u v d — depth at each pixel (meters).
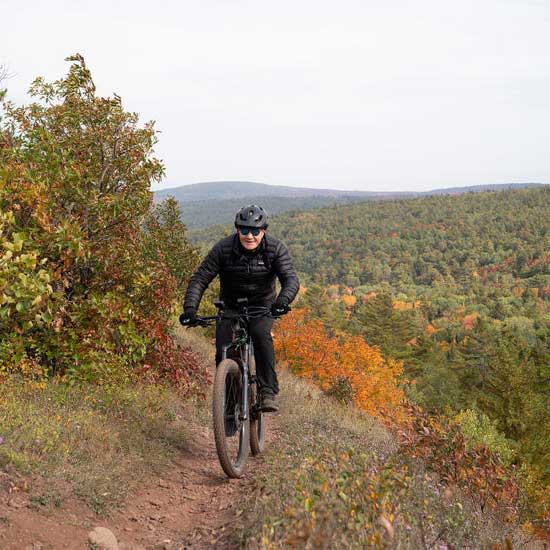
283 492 4.11
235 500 4.65
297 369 41.56
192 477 5.37
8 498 3.86
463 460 6.64
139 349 8.13
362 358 49.06
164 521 4.30
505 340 64.25
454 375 80.00
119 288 8.24
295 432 7.57
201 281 5.21
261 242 5.15
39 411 5.68
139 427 6.37
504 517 6.34
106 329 7.61
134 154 8.91
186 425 7.52
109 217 8.47
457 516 4.50
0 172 6.51
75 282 8.26
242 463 5.37
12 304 6.23
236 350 5.35
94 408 6.63
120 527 4.07
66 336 7.30
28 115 9.09
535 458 34.59
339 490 3.43
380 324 105.75
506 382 40.78
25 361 6.89
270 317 5.37
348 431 9.06
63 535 3.65
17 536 3.47
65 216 8.13
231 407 5.27
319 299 124.31
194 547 3.80
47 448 4.75
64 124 8.96
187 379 9.26
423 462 6.52
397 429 7.91
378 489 3.61
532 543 6.23
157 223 15.61
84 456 4.96
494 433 33.44
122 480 4.74
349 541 3.09
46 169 7.96
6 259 5.43
